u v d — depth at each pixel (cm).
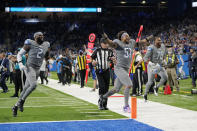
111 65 935
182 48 2808
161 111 875
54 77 2873
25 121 741
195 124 696
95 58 934
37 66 808
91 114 836
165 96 1257
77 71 2108
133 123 707
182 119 756
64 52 1928
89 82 2198
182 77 2316
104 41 924
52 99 1198
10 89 1691
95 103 1069
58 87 1788
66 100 1161
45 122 723
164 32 4725
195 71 1652
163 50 1092
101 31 828
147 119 756
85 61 1703
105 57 925
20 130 636
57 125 687
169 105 996
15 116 805
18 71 1282
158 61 1080
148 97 1223
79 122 722
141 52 1745
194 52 1647
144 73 1659
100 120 746
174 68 1418
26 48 796
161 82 1230
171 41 4012
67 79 1914
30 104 1053
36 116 809
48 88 1720
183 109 911
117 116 803
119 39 866
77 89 1634
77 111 890
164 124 696
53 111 894
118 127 662
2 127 668
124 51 849
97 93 1415
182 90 1511
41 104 1052
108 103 1045
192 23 4656
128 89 856
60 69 1948
